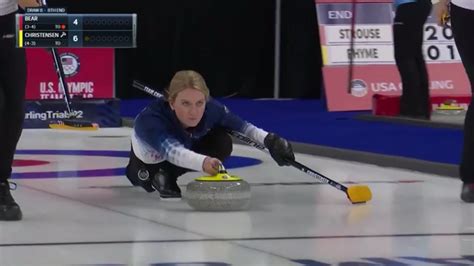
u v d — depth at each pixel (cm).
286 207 1077
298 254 809
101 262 769
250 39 3111
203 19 3041
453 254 814
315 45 3130
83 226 943
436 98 2392
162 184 1123
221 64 3088
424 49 2541
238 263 769
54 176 1352
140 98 3005
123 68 2983
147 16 2972
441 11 1232
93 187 1236
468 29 1125
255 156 1662
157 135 1091
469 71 1130
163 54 3014
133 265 759
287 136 1948
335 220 988
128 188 1227
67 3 2792
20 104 986
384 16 2598
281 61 3150
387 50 2589
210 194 1036
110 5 2878
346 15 2578
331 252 819
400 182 1323
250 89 3131
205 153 1146
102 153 1683
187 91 1077
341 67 2567
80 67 2273
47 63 2241
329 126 2141
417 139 1827
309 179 1347
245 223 966
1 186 984
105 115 2247
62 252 810
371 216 1015
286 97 3175
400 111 2211
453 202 1124
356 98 2564
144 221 976
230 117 1139
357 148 1703
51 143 1862
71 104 2209
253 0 3094
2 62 976
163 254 804
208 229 929
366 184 1298
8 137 984
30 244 845
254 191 1212
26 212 1028
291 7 3109
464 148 1121
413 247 845
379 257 799
